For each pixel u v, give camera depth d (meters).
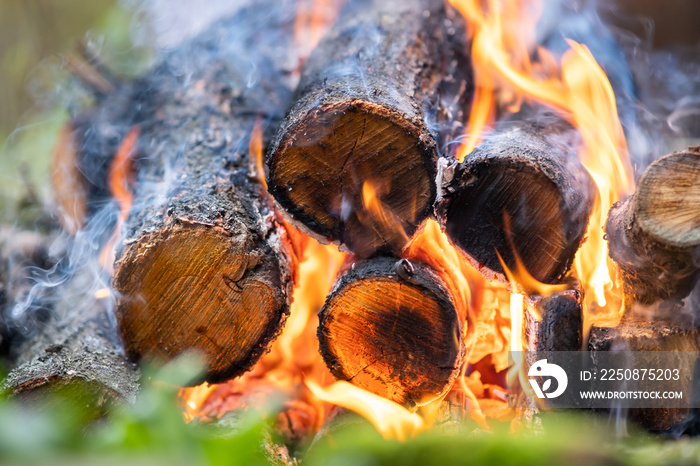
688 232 0.98
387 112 1.00
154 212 1.04
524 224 1.00
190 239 1.02
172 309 1.03
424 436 0.95
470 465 0.92
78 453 0.87
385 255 1.03
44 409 1.00
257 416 0.96
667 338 1.00
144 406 0.95
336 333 1.02
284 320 1.04
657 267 0.99
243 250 1.02
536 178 0.99
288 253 1.05
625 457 0.96
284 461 1.03
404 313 1.01
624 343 1.00
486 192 1.00
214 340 1.03
